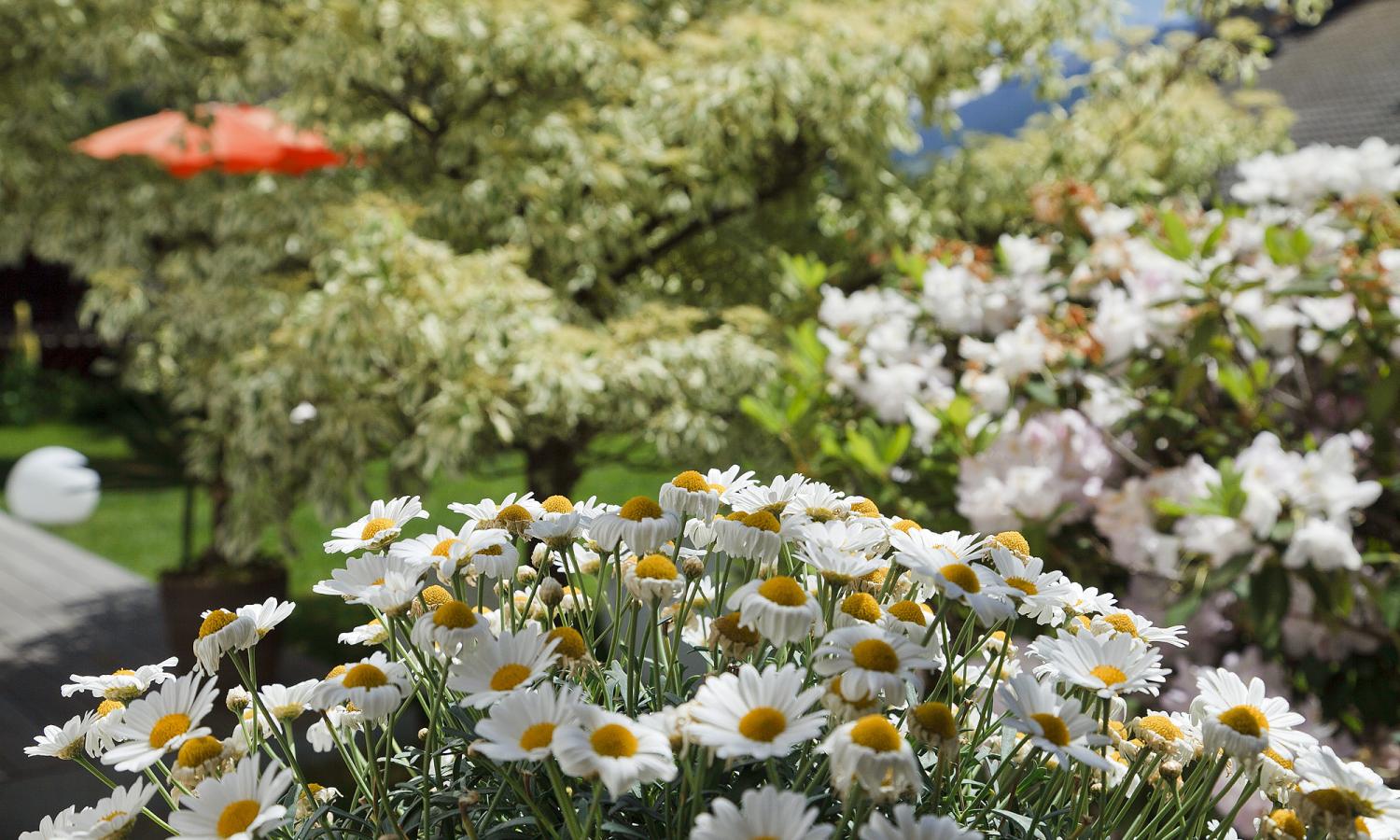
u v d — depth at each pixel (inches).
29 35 178.9
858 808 32.4
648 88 175.5
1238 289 87.7
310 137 186.1
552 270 179.0
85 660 176.9
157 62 171.8
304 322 151.9
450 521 175.2
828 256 203.6
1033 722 34.0
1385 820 34.3
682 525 40.0
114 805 35.5
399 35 161.3
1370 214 102.0
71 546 255.3
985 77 208.8
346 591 39.2
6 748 138.6
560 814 37.4
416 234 166.1
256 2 171.3
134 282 180.9
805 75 167.2
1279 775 36.6
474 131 172.2
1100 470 96.8
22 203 188.5
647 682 46.1
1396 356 88.3
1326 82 428.5
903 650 33.5
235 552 166.7
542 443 176.2
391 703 35.4
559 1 170.4
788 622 33.5
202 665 37.6
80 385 457.7
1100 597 43.1
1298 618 87.4
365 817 39.2
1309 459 80.1
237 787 31.9
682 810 34.9
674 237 193.3
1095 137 222.1
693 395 162.2
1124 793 39.8
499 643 35.2
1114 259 107.7
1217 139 240.1
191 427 181.6
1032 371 96.9
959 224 213.8
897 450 93.9
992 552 41.0
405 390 151.6
